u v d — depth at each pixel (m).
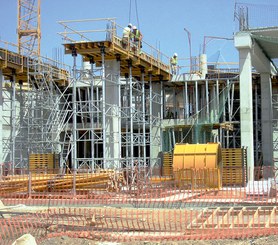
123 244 14.83
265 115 41.41
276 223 16.53
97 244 15.08
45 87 43.56
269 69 41.28
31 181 26.25
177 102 47.38
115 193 26.17
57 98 42.72
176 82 45.22
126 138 39.41
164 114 45.88
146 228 17.12
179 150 28.97
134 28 39.09
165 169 39.09
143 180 28.06
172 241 14.90
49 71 42.84
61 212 21.44
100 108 41.06
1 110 39.28
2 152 41.97
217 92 43.22
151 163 41.41
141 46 40.28
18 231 16.78
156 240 15.21
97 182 27.62
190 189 26.70
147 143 45.00
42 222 17.84
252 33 34.03
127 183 27.70
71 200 24.36
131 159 34.91
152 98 43.53
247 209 19.45
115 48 34.97
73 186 25.78
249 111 33.59
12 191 26.62
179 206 22.69
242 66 33.94
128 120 42.88
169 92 47.22
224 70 43.78
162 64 43.72
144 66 40.38
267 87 41.44
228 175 31.23
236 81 43.25
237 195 25.09
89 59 36.97
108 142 36.53
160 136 43.97
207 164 27.98
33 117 42.97
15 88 45.25
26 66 41.84
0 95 39.31
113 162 35.81
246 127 33.50
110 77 37.25
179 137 44.28
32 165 40.91
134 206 23.23
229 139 45.94
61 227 17.06
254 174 34.72
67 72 45.53
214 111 43.31
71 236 16.08
